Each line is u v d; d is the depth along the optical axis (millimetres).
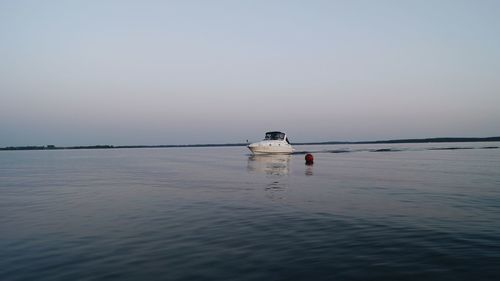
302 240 10578
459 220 12922
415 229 11688
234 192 21172
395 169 36844
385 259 8805
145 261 8953
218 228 12219
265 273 7992
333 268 8242
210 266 8500
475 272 7867
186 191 22016
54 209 16531
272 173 34000
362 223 12633
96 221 13688
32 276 8133
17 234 11852
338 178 28406
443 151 89000
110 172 39594
